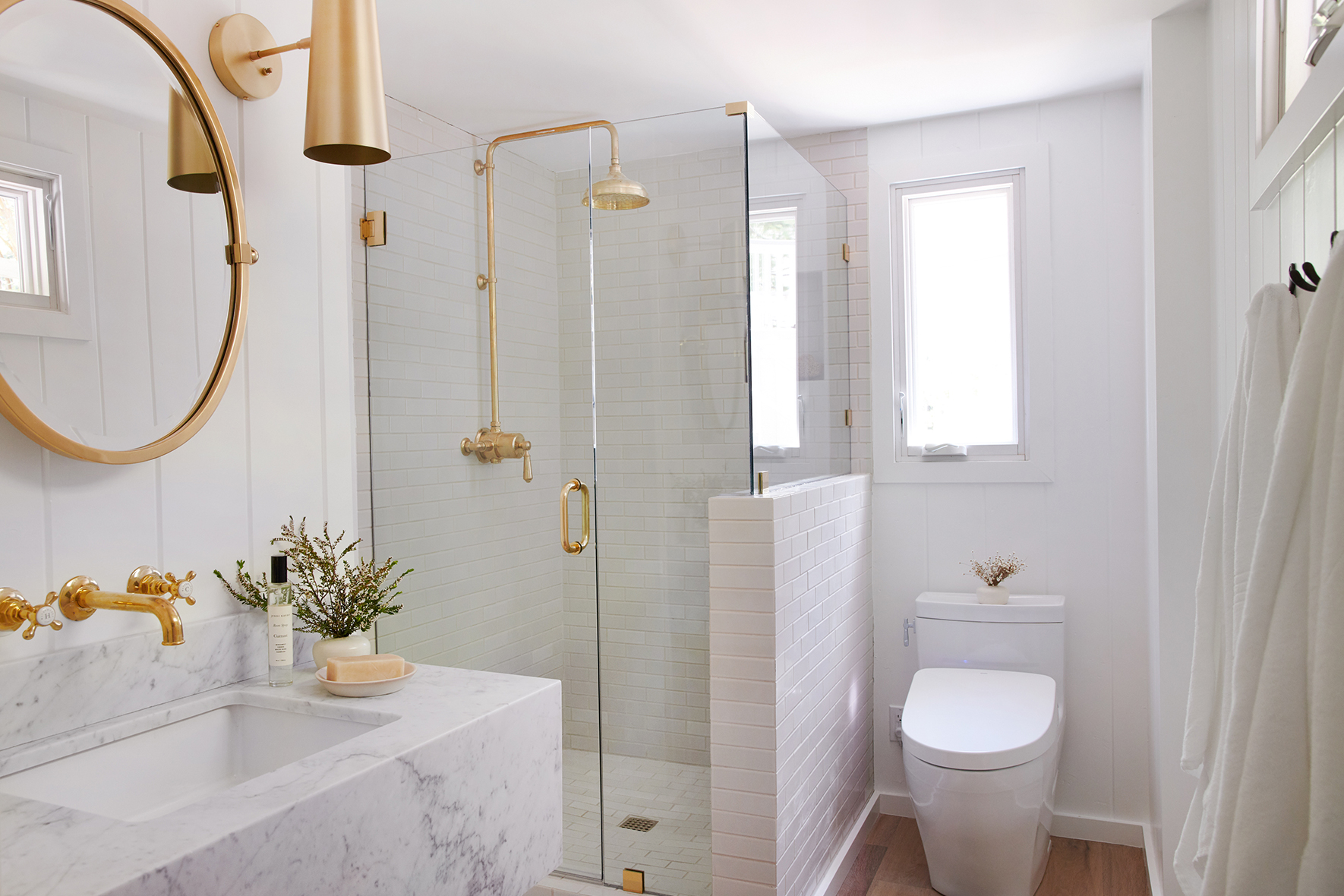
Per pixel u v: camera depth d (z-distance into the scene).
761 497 2.26
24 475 1.30
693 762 2.35
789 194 2.58
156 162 1.47
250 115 1.69
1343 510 0.98
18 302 1.27
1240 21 1.94
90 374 1.36
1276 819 1.07
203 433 1.59
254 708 1.54
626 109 2.95
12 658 1.27
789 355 2.55
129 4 1.45
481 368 2.50
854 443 3.33
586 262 2.40
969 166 3.15
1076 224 3.04
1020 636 3.00
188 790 1.47
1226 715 1.33
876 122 3.24
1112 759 3.04
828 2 2.26
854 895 2.72
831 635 2.76
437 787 1.32
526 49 2.46
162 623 1.25
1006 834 2.45
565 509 2.43
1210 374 2.42
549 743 1.60
